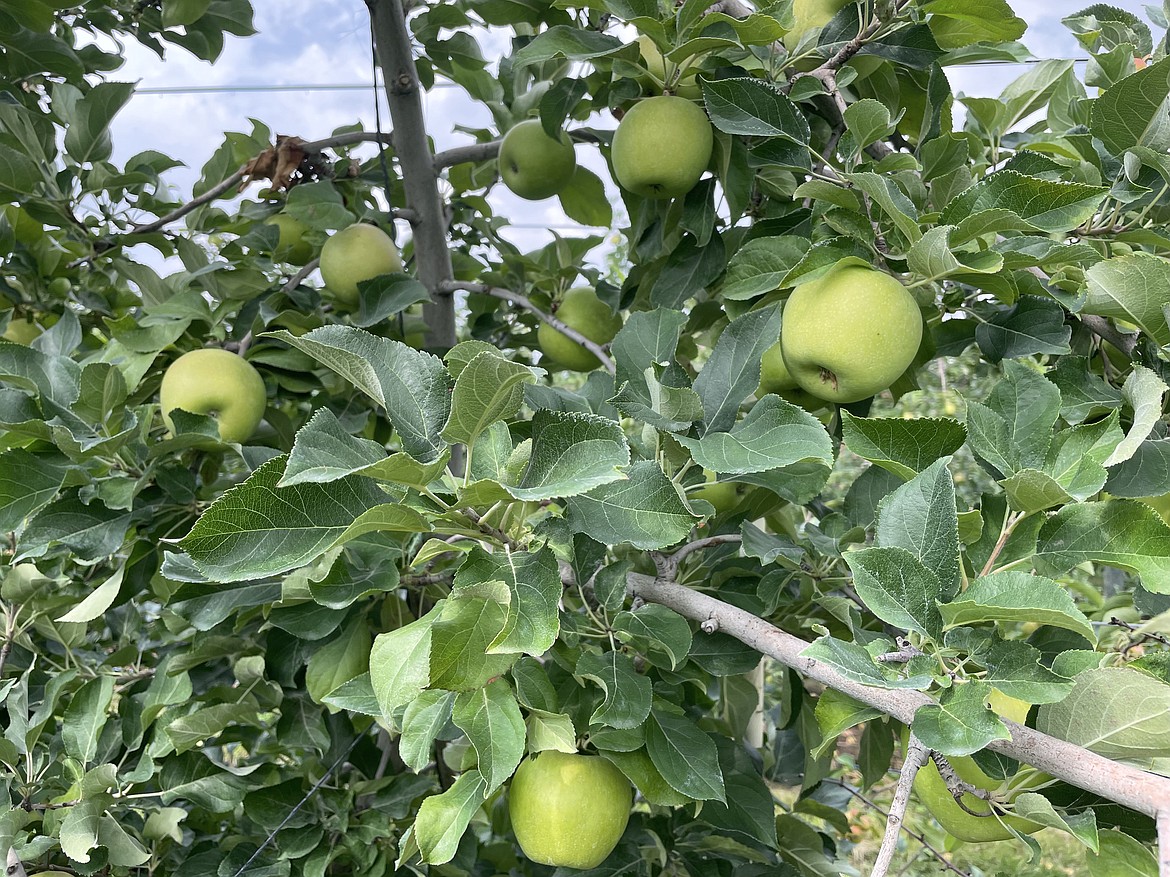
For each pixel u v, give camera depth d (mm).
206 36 3133
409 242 3168
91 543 1838
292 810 1835
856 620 1448
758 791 1768
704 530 2123
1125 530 1095
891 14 1660
